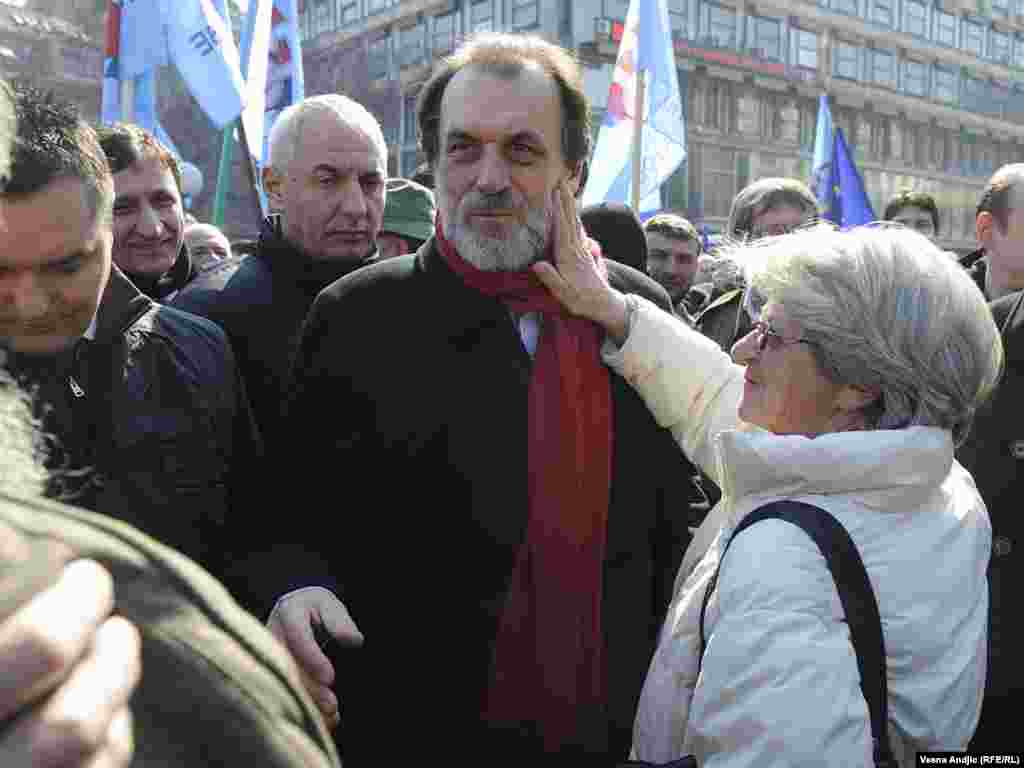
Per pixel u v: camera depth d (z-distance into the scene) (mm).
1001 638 1772
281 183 2180
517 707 1338
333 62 31672
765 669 917
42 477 406
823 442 1023
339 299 1511
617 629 1420
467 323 1417
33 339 1159
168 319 1421
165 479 1312
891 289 1053
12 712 292
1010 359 1834
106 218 1173
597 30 28781
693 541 1295
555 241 1429
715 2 32938
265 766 366
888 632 955
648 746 1180
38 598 308
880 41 39375
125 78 4129
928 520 1047
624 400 1485
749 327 2650
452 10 32594
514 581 1353
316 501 1502
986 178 46219
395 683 1437
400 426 1421
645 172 5176
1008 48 46688
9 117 423
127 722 327
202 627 370
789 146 35781
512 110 1359
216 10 4098
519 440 1388
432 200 2893
